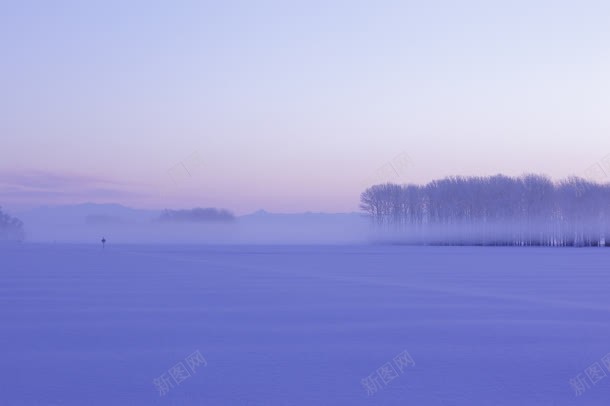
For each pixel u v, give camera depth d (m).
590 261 50.72
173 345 13.73
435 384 10.52
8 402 9.48
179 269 37.94
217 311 19.08
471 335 14.91
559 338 14.53
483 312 18.83
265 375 11.09
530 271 37.72
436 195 107.62
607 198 105.62
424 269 39.53
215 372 11.30
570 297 22.92
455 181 108.81
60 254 58.91
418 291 25.05
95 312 18.88
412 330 15.62
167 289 25.61
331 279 31.05
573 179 107.62
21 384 10.49
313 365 11.84
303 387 10.31
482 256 61.38
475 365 11.84
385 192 109.19
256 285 27.58
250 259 52.19
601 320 17.20
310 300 21.89
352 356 12.60
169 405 9.37
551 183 107.62
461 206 107.25
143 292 24.48
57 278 30.75
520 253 70.88
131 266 40.56
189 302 21.28
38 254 58.78
